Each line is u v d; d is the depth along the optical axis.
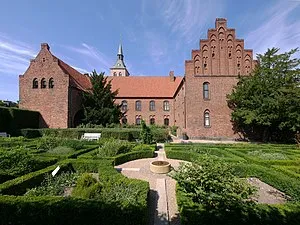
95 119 31.66
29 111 29.12
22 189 7.29
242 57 28.53
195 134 28.33
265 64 24.81
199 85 28.67
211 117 28.45
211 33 28.64
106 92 33.12
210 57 28.69
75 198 5.75
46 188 7.80
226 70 28.56
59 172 9.58
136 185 7.32
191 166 6.72
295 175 8.79
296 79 23.56
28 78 31.67
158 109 41.75
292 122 22.34
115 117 33.56
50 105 30.94
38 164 10.21
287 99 21.62
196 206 5.66
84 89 35.41
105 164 10.57
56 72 31.16
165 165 11.90
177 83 43.88
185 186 6.49
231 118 27.66
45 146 15.88
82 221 5.27
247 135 28.14
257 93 23.77
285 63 23.55
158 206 7.51
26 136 25.83
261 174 10.07
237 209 5.36
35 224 5.32
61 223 5.29
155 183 9.98
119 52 77.44
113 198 6.34
